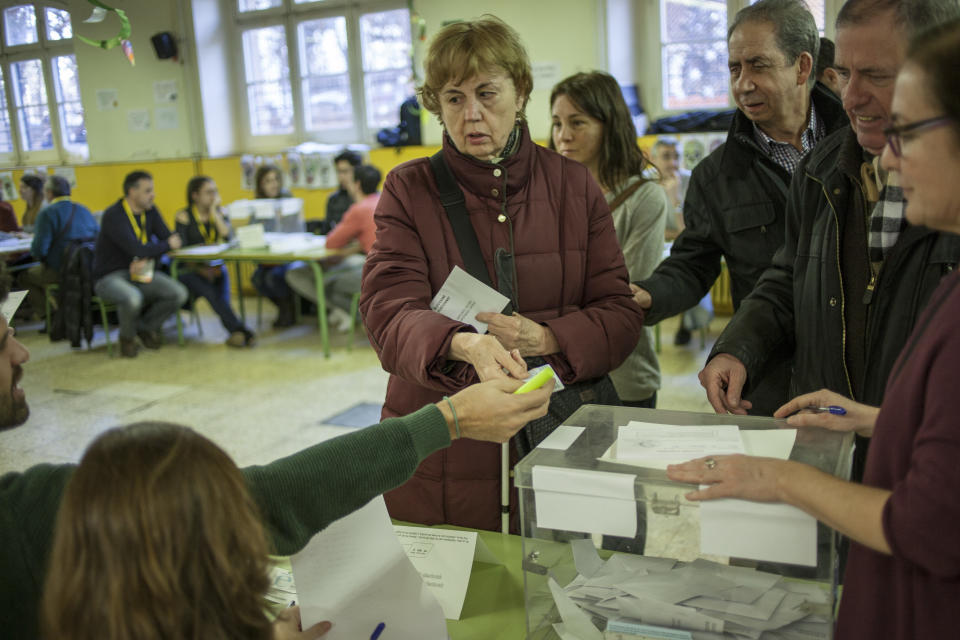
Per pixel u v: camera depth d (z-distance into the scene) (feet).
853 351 4.53
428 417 3.43
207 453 2.39
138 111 24.89
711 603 3.03
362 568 3.49
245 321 22.11
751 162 6.08
